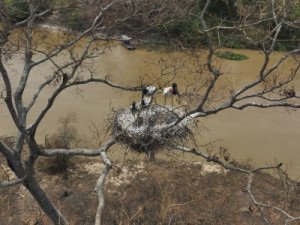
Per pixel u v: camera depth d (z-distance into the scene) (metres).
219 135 18.02
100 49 24.16
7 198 14.23
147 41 28.97
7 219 13.16
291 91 7.78
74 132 17.33
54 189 14.69
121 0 14.24
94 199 14.29
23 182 9.55
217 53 13.21
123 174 15.53
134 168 15.95
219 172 15.69
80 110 19.70
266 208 13.77
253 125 18.95
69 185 14.95
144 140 9.09
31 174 9.50
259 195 14.36
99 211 7.39
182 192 14.61
